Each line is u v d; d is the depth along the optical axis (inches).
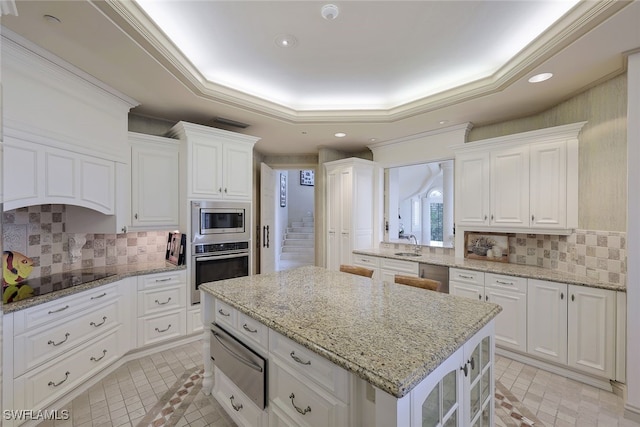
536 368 99.5
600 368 86.3
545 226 105.7
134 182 109.7
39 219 94.6
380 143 173.2
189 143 116.6
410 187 166.6
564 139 101.9
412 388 35.9
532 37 83.1
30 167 74.5
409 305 64.2
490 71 102.3
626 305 77.4
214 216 123.2
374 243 177.6
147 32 71.1
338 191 175.5
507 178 115.6
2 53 68.1
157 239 128.3
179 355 107.7
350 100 128.4
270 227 204.4
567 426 72.1
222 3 69.8
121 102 103.2
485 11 72.6
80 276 95.8
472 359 54.1
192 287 116.5
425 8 71.4
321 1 69.0
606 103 91.0
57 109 81.0
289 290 76.5
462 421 49.9
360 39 84.2
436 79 109.1
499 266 116.3
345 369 40.7
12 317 66.9
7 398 65.8
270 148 192.2
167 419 74.7
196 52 90.8
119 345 97.7
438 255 149.0
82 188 88.7
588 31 68.0
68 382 79.6
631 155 74.2
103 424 72.7
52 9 61.2
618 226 87.7
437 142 148.3
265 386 59.2
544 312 97.2
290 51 90.4
